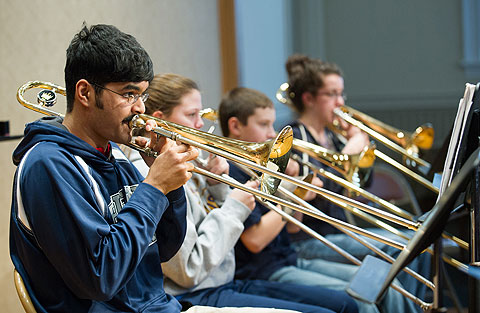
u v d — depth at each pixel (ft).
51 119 8.20
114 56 7.58
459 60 31.09
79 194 7.30
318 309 10.23
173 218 8.72
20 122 12.71
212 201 11.59
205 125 19.06
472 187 8.01
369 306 11.37
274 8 28.66
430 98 31.40
